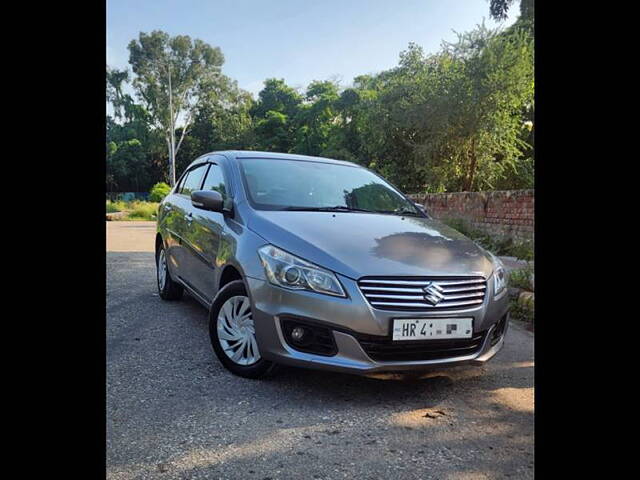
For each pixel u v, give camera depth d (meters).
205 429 2.51
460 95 17.17
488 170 17.86
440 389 3.17
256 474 2.12
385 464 2.24
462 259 3.17
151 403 2.80
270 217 3.38
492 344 3.20
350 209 3.94
